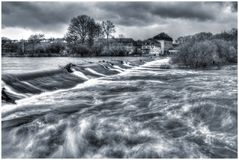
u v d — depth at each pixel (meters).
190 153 5.99
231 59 39.34
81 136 6.91
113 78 21.88
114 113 9.16
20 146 6.36
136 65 40.69
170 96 12.37
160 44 134.88
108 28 93.62
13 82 12.80
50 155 5.96
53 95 12.78
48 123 7.88
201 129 7.51
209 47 34.91
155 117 8.62
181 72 27.33
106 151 6.12
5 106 9.84
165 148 6.22
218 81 18.69
